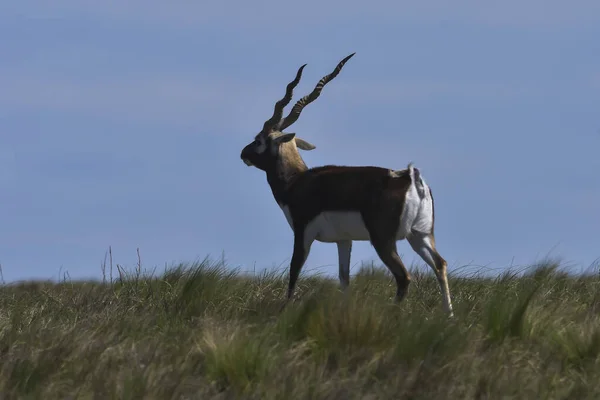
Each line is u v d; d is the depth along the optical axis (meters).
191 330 32.34
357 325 29.58
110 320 35.06
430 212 40.78
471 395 24.80
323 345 29.16
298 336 30.34
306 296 38.00
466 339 29.70
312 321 30.41
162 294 41.81
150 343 30.38
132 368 26.62
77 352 28.89
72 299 41.75
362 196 40.78
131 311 37.94
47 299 42.31
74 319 36.72
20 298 43.09
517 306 32.22
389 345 29.27
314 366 26.53
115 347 29.42
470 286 43.31
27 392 25.55
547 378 26.31
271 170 45.06
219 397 24.59
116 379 25.58
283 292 43.41
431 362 27.42
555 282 43.47
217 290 41.00
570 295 40.81
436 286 43.50
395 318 31.70
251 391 24.94
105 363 27.73
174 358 28.27
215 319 34.25
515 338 31.02
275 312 37.66
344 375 26.47
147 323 34.81
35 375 26.27
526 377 26.17
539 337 31.52
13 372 26.73
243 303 39.84
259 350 27.05
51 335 31.89
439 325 29.59
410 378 25.86
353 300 30.80
